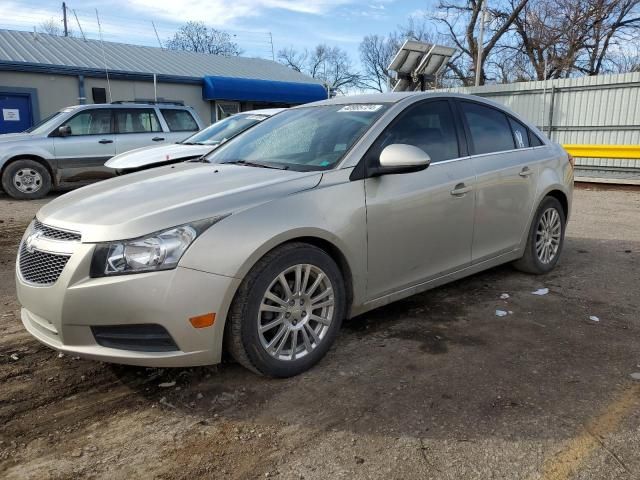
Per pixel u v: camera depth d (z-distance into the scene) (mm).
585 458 2410
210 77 19641
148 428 2703
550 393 2959
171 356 2746
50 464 2428
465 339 3684
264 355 2990
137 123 11141
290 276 3105
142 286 2662
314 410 2824
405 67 13148
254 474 2348
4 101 16516
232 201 2947
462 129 4262
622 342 3619
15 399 2977
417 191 3688
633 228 7555
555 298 4500
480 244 4312
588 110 14930
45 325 2916
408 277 3762
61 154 10461
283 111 4664
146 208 2885
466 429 2635
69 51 19531
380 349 3533
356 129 3703
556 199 5156
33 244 2994
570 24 28000
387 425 2680
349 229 3295
